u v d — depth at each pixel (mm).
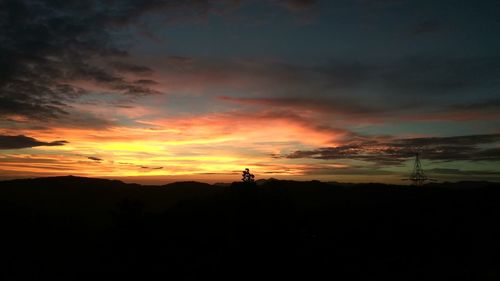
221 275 20109
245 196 24266
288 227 23344
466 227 26656
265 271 20094
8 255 27609
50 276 23094
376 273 18891
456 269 17500
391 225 29766
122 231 25734
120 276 21953
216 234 24969
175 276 20750
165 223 28156
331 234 27406
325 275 19469
